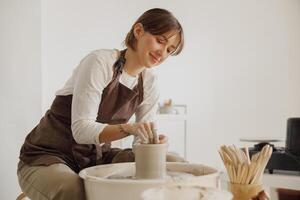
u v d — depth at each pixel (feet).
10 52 8.71
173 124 11.80
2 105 8.52
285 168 6.38
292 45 12.96
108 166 3.84
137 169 3.28
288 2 12.95
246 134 12.70
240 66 12.70
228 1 12.60
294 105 12.97
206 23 12.41
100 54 4.40
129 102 4.85
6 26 8.65
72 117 4.17
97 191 3.03
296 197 2.83
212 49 12.47
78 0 10.61
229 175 3.21
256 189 3.08
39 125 4.75
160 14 4.13
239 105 12.68
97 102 4.23
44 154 4.39
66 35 10.40
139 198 2.82
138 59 4.48
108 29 11.13
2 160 8.50
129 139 8.15
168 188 2.33
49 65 10.10
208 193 2.28
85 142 4.06
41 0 9.48
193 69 12.27
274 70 12.88
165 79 11.94
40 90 9.30
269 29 12.85
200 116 12.32
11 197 8.64
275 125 12.87
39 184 3.88
